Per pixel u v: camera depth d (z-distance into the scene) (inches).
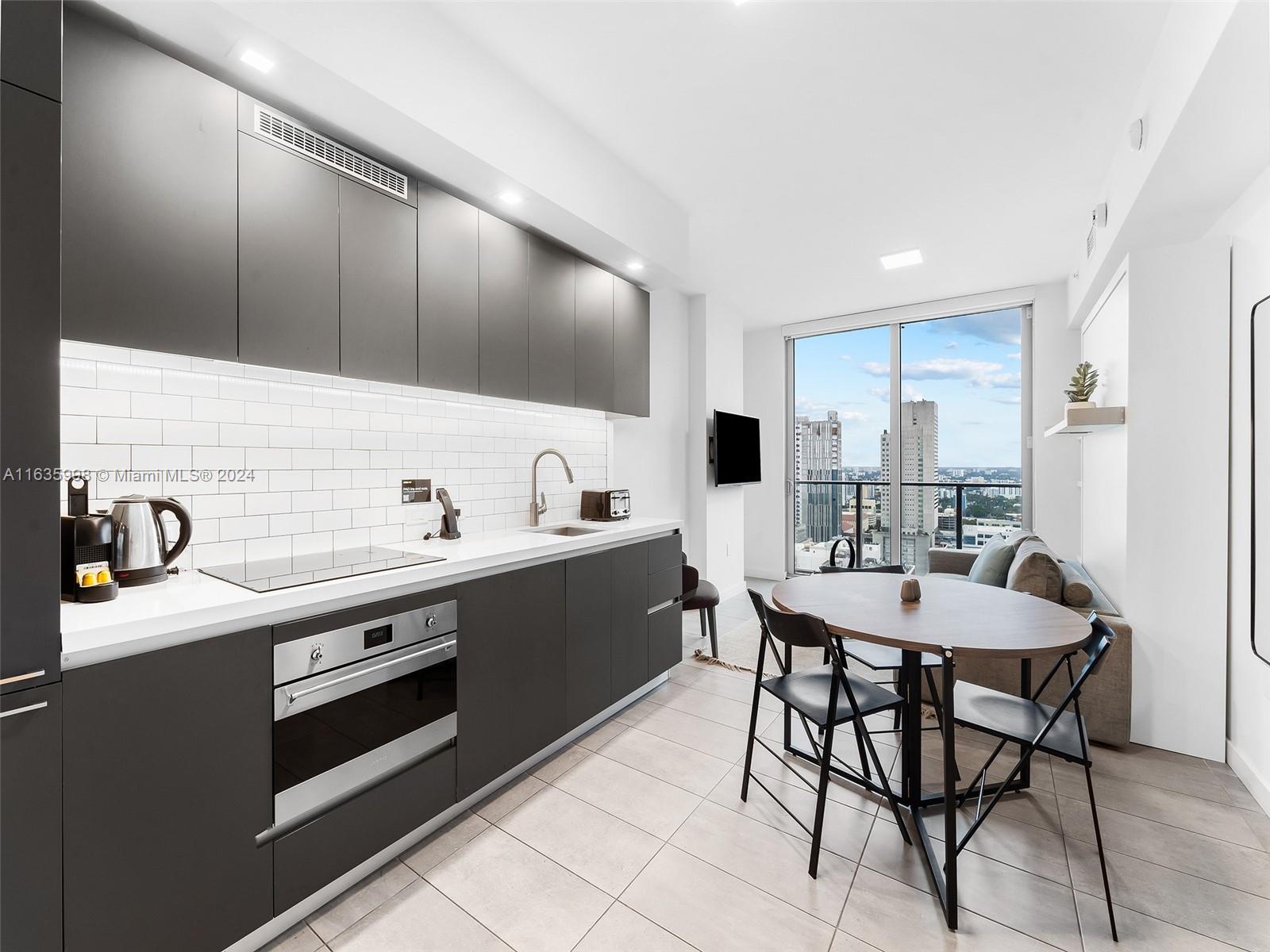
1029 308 193.6
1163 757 94.5
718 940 57.8
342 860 63.3
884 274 176.7
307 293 70.4
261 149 65.9
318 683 60.9
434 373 87.0
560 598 95.9
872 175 115.9
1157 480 97.9
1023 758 64.9
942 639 64.8
